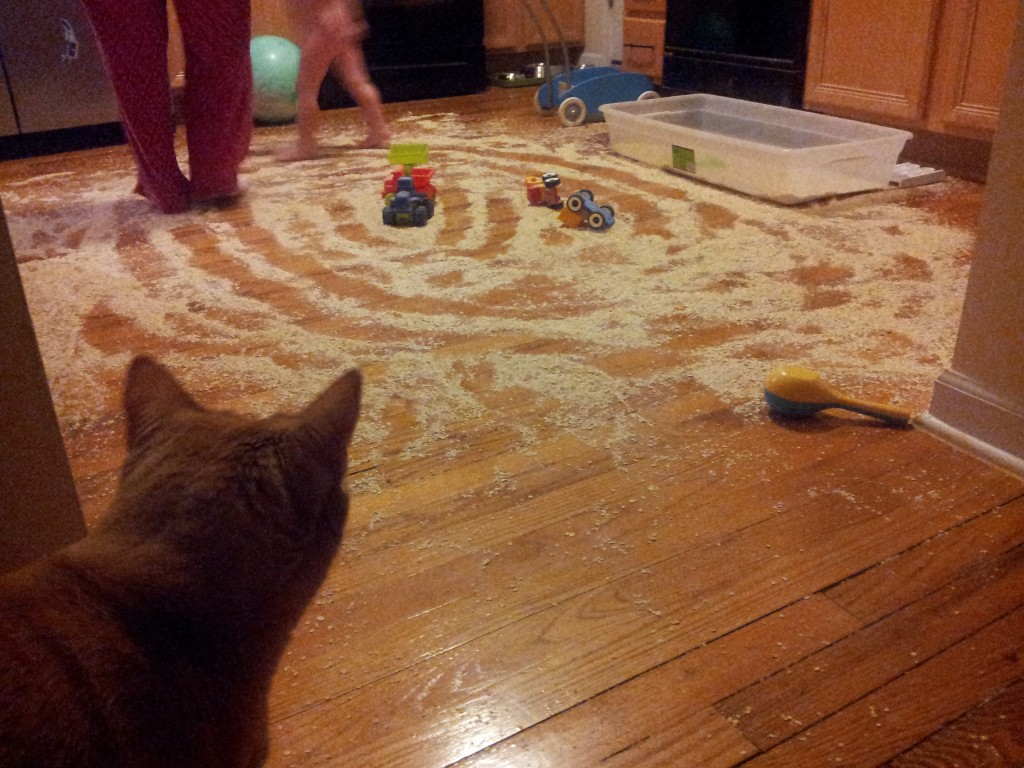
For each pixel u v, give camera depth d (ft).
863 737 2.87
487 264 7.13
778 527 3.92
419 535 3.92
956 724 2.91
